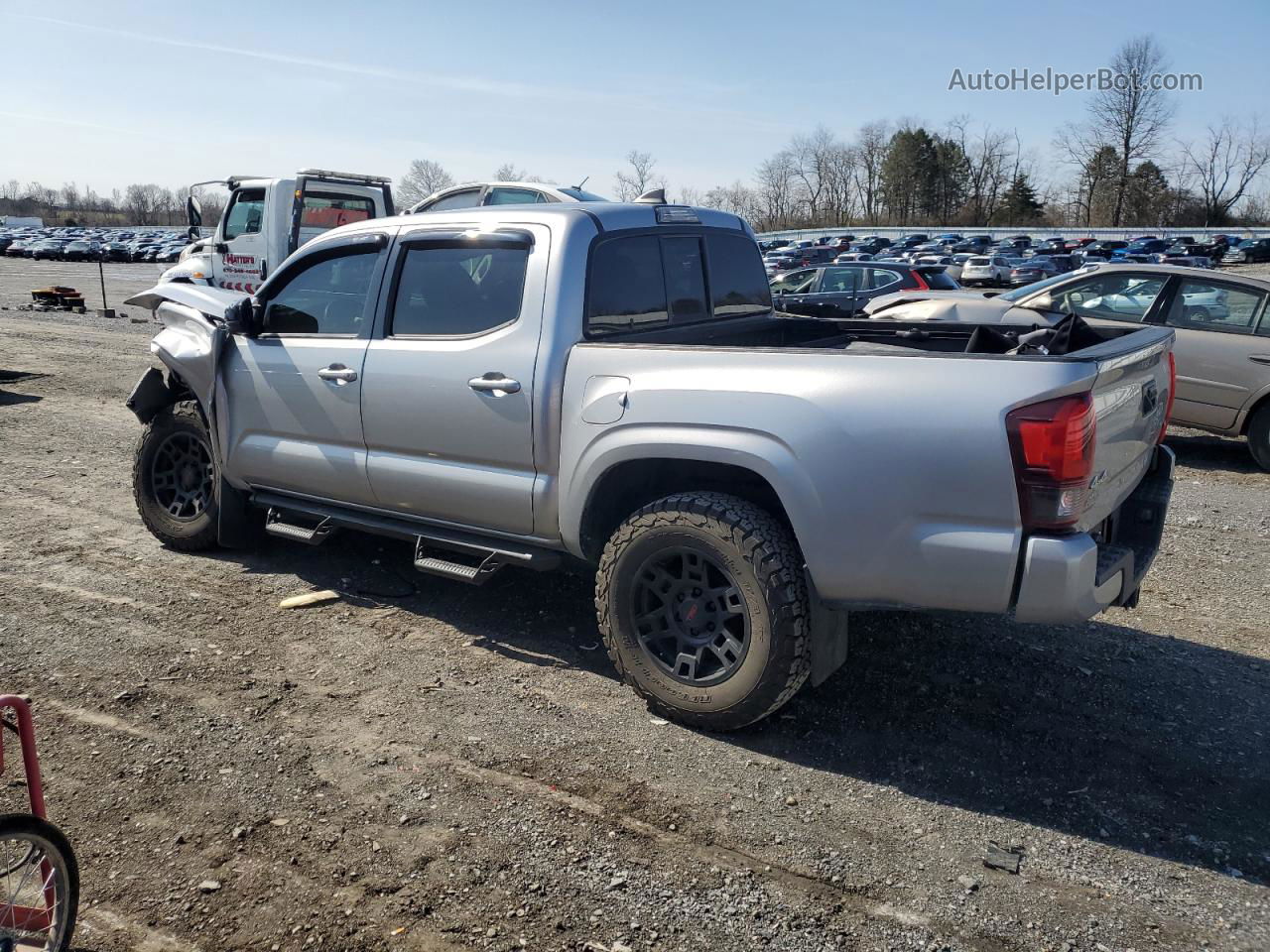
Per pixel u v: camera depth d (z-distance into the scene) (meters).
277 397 4.80
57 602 4.75
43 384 11.12
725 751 3.52
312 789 3.22
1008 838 3.04
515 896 2.73
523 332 3.96
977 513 3.08
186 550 5.51
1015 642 4.47
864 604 3.34
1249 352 8.39
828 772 3.40
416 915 2.65
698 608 3.58
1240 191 90.12
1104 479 3.30
